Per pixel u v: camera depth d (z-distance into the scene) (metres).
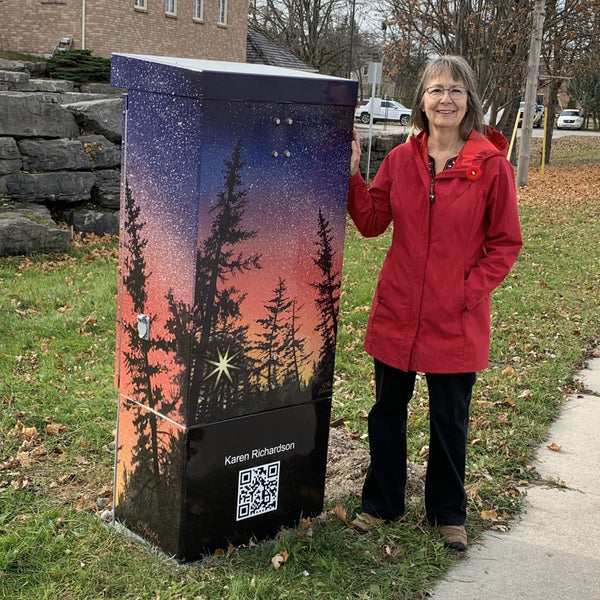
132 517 3.32
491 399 5.34
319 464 3.47
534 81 20.42
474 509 3.80
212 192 2.80
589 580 3.27
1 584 2.96
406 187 3.19
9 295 7.33
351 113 3.15
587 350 6.74
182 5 27.25
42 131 10.76
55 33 23.36
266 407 3.19
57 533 3.33
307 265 3.16
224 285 2.93
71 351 5.85
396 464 3.48
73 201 10.77
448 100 3.06
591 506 3.95
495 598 3.09
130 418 3.23
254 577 3.02
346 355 6.15
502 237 3.15
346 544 3.33
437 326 3.17
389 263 3.28
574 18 24.94
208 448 3.05
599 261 10.80
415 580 3.14
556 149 38.56
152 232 2.97
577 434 4.91
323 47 45.88
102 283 8.05
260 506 3.29
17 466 3.98
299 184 3.05
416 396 5.33
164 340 2.99
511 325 7.27
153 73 2.87
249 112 2.84
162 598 2.90
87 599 2.90
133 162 3.02
